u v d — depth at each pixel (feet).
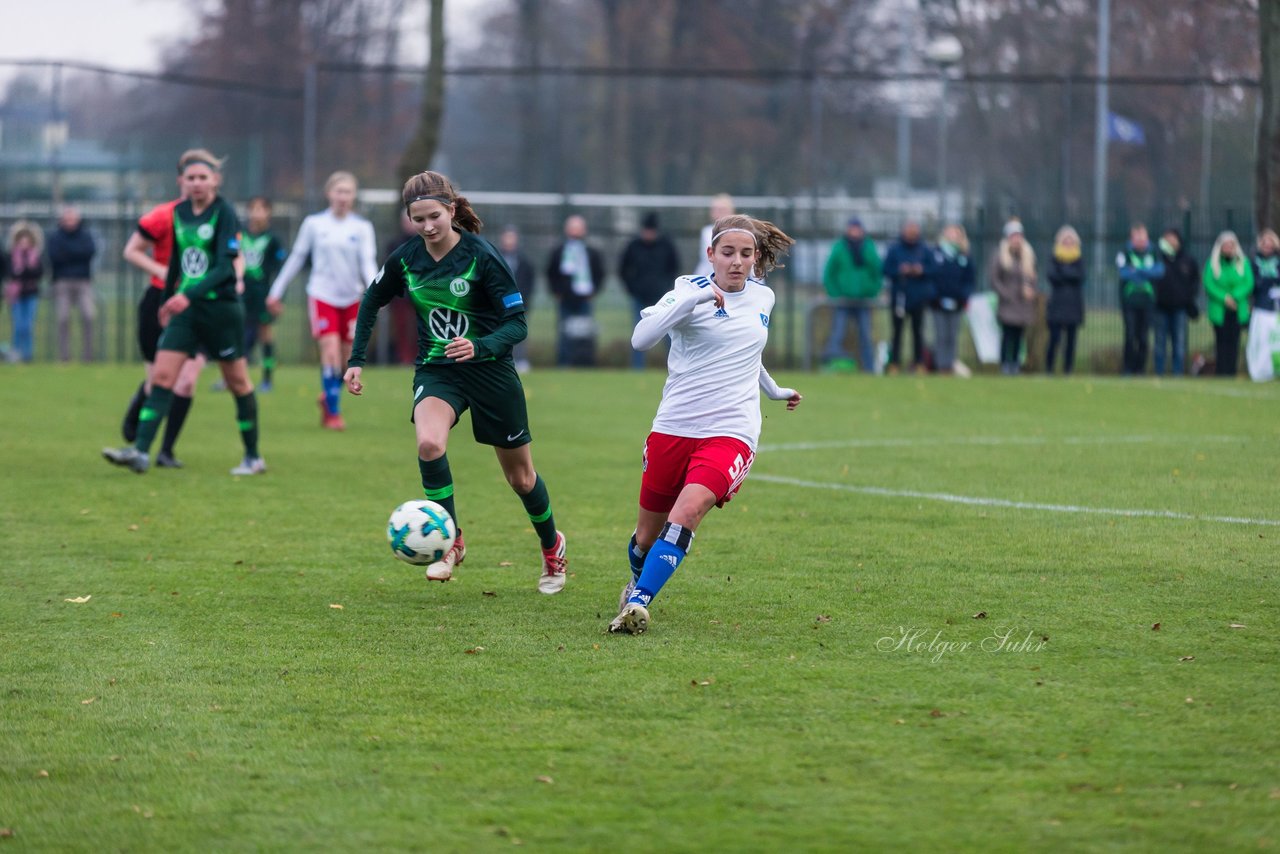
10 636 57.67
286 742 44.29
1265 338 205.46
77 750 43.70
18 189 250.37
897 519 85.71
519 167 300.20
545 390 179.63
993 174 278.46
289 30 429.38
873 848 35.94
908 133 279.28
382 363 223.92
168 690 49.93
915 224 207.41
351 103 333.21
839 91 279.08
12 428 131.44
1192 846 35.86
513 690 49.67
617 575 70.54
